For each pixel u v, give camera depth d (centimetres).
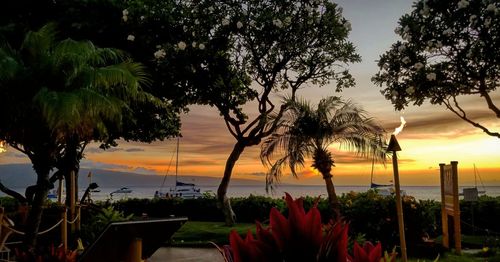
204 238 1461
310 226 94
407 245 1113
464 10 1211
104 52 1201
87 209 1310
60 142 1101
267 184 1571
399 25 1308
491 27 1205
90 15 1823
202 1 1908
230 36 1941
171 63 1839
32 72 1016
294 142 1500
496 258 1027
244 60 1995
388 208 1134
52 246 521
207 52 1862
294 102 1509
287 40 1941
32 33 1055
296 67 2059
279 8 1944
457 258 1056
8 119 1046
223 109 1983
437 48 1256
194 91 1972
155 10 1828
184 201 2070
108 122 1623
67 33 1836
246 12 1923
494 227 1416
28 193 1367
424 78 1282
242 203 1959
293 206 97
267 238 96
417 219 1111
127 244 375
